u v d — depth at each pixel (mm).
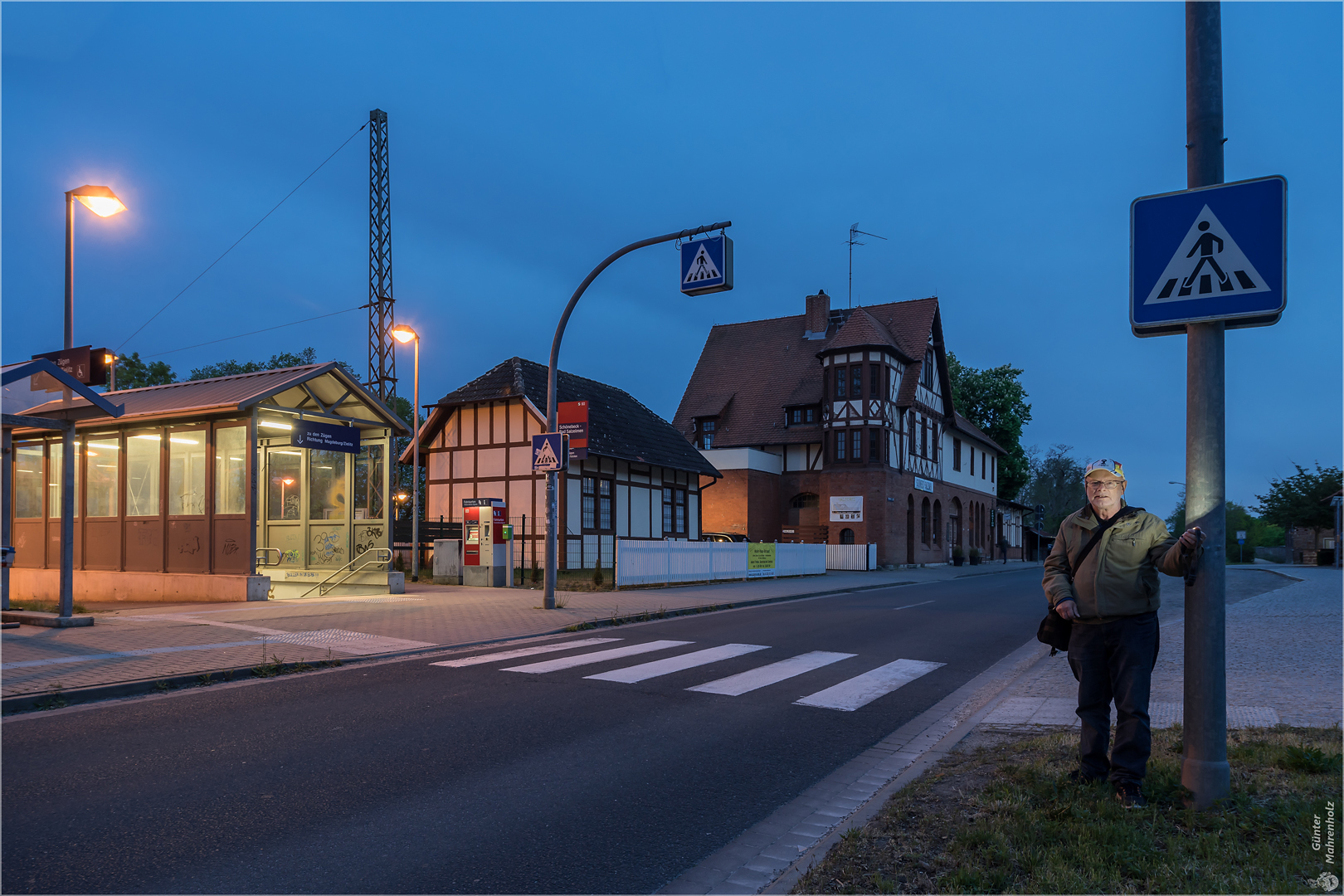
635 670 9062
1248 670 8406
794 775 5402
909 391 41469
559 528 25656
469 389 28219
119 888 3580
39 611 13445
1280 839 3662
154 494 17234
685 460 32312
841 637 12344
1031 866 3506
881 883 3432
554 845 4152
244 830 4262
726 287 13109
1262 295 4035
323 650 9719
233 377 18281
